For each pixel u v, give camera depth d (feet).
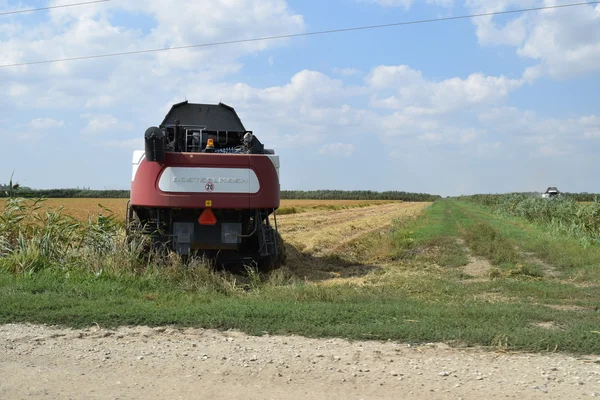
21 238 39.01
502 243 65.62
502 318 25.52
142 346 20.70
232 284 35.01
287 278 41.19
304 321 24.32
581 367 18.48
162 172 41.01
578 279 42.75
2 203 102.42
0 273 35.12
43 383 16.46
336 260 55.98
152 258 40.42
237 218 43.09
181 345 20.88
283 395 15.69
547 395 15.80
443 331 22.56
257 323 23.94
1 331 22.52
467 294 34.86
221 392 15.88
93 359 18.94
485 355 19.85
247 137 43.78
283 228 98.27
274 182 42.52
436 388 16.35
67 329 23.07
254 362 18.74
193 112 47.75
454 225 104.22
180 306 27.76
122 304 27.71
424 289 36.35
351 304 28.55
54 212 42.68
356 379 17.10
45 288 31.37
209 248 42.50
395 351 20.25
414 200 504.84
